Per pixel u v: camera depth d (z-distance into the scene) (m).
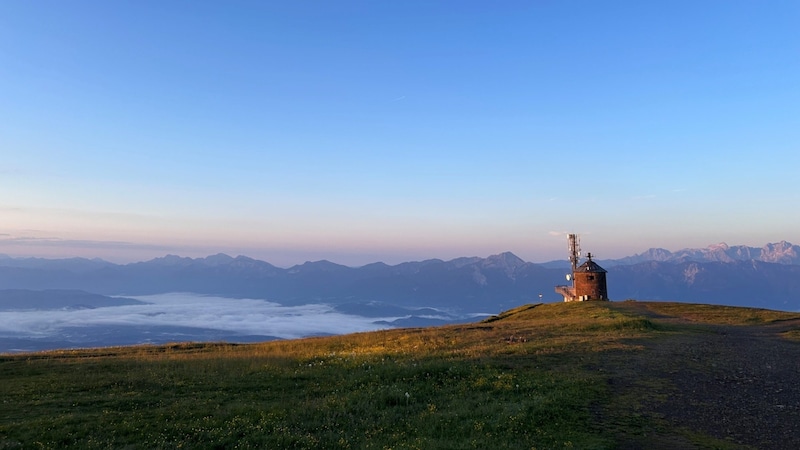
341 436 13.84
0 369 25.64
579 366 21.94
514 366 22.06
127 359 29.64
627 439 12.70
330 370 23.97
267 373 23.52
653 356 24.47
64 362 28.19
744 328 42.75
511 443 12.27
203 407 17.20
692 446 12.23
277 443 13.29
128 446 13.26
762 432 13.40
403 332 43.16
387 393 17.95
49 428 14.67
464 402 16.61
